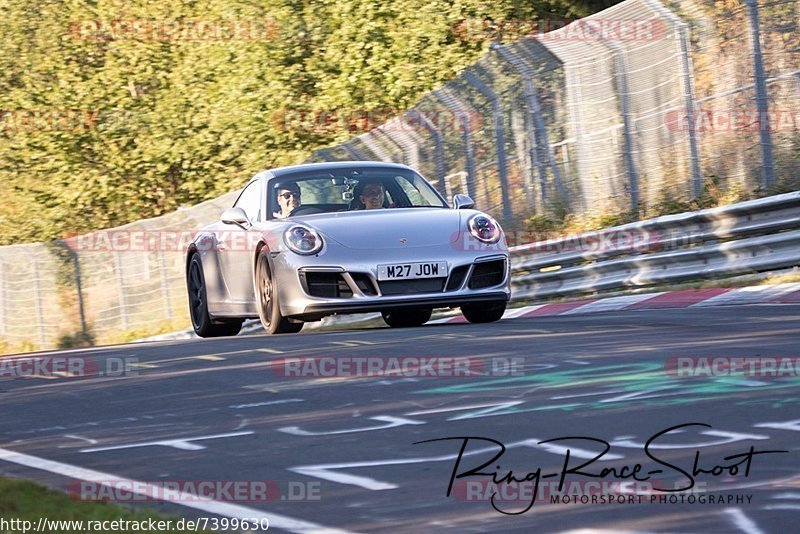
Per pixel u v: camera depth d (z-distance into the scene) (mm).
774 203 35750
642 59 48188
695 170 45625
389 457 14305
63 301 82000
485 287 29766
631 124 48344
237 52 91062
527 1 81062
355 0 84750
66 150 101062
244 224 33062
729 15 45812
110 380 23688
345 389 19797
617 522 10945
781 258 35750
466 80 53312
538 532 10812
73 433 17703
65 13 105625
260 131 89688
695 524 10734
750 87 42688
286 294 29797
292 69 88250
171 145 97875
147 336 73000
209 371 23562
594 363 20547
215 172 97312
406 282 29172
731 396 16609
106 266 79125
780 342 21672
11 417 19781
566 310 39656
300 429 16547
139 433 17281
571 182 53156
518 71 52969
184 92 98312
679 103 48750
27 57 104688
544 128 52406
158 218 72438
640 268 41062
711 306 32625
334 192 32750
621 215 49406
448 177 54625
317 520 11594
